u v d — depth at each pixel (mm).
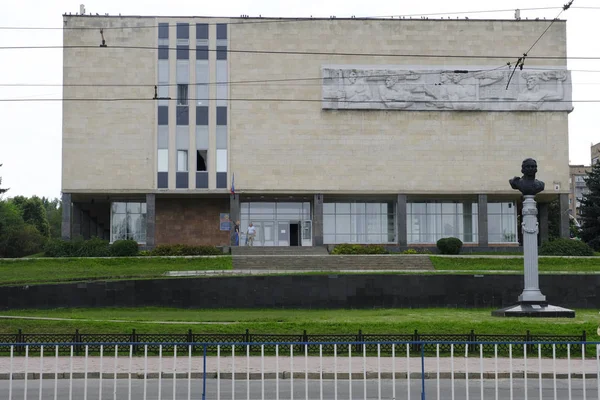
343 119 62062
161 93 61156
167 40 61312
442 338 24312
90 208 68875
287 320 30906
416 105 61938
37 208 116125
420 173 62219
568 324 27828
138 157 60875
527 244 32844
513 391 18391
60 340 25172
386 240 65438
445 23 62312
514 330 26766
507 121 62469
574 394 17984
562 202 62438
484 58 62375
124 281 38000
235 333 26109
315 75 62031
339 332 26672
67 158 60438
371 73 61844
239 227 64375
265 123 61812
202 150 61500
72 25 60500
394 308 38562
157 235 64312
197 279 38406
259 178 61656
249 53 61719
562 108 62188
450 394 17875
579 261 51594
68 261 50156
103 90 60719
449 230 65562
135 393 17828
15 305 36656
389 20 62219
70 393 15578
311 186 61906
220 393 17844
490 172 62344
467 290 38781
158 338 24641
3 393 17875
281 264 50438
